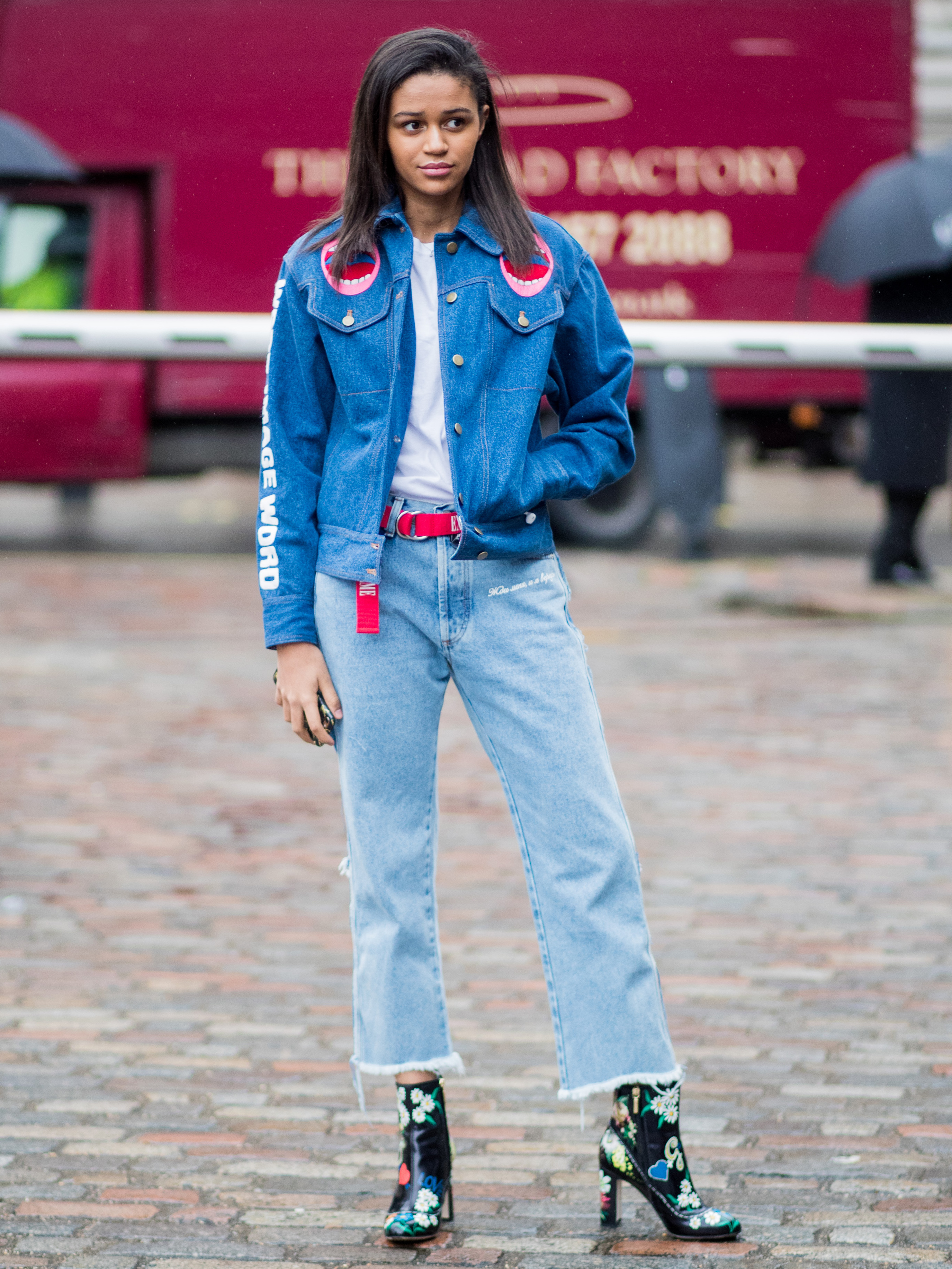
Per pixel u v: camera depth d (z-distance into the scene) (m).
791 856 9.15
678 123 21.89
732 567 20.47
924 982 7.24
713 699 13.12
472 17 21.61
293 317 4.70
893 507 18.27
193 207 21.98
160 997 7.12
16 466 22.33
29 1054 6.48
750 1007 6.96
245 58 21.70
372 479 4.65
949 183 17.03
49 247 22.03
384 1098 6.09
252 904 8.42
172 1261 4.81
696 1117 5.85
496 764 4.88
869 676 13.92
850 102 21.91
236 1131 5.79
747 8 21.67
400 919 4.91
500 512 4.62
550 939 4.82
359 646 4.75
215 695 13.45
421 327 4.64
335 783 10.90
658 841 9.45
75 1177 5.39
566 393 4.99
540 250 4.67
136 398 22.41
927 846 9.32
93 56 21.86
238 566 20.59
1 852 9.28
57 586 18.77
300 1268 4.76
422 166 4.49
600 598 18.02
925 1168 5.40
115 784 10.77
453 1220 5.09
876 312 17.52
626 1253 4.83
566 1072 4.82
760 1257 4.79
